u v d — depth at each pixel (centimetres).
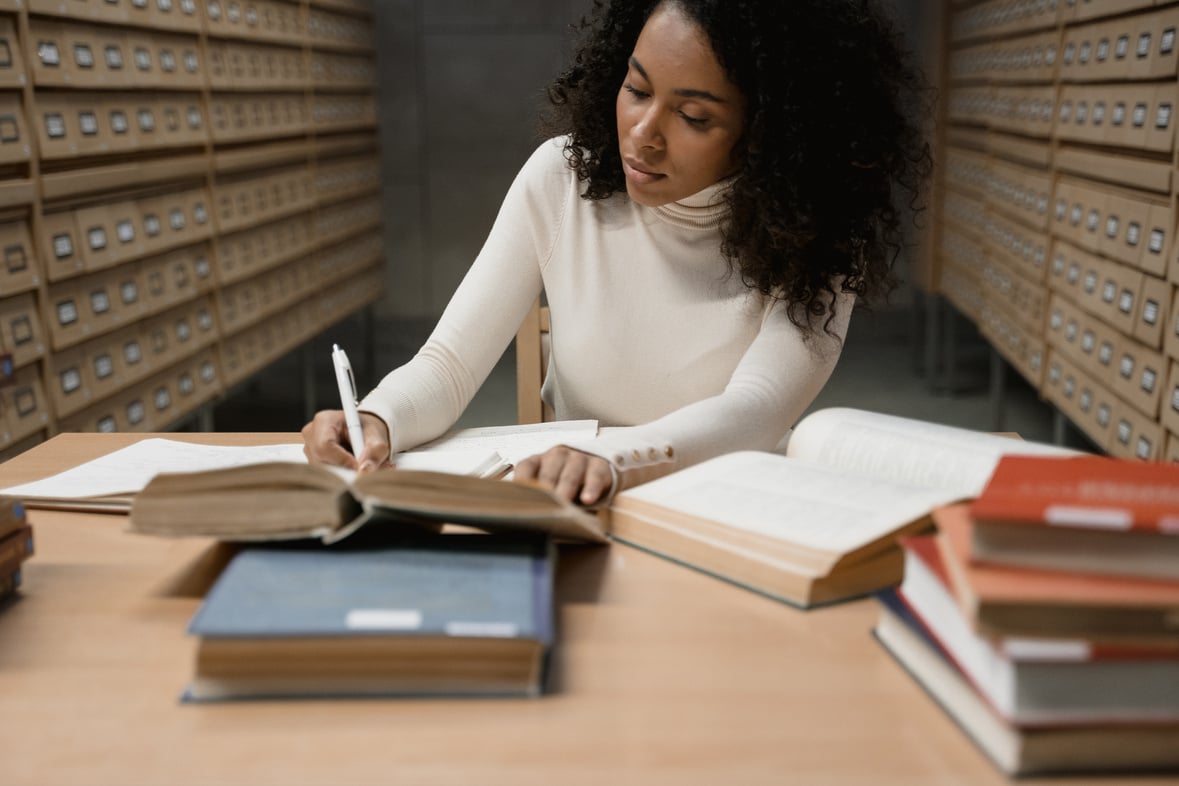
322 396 530
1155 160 247
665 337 143
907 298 618
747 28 118
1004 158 405
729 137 125
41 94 253
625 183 143
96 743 65
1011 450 99
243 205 389
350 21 544
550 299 147
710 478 103
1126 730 60
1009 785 60
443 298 670
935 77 509
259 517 82
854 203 133
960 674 65
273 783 61
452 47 641
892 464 103
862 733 66
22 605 85
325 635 67
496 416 454
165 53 323
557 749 64
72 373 266
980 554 64
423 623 69
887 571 88
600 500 102
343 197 529
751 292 140
